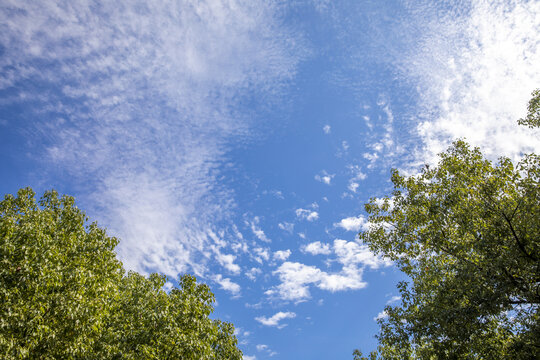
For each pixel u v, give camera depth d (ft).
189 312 57.88
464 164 52.80
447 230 53.47
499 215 47.14
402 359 59.77
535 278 43.93
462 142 55.36
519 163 49.01
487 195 49.70
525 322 45.80
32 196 60.64
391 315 56.34
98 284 53.67
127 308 60.44
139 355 49.80
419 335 51.08
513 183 48.91
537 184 47.26
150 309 56.90
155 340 52.70
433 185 57.16
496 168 50.34
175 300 58.34
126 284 70.13
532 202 45.83
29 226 47.26
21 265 42.34
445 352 49.06
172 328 52.90
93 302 49.47
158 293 63.21
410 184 59.26
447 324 46.91
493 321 48.49
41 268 43.55
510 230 46.16
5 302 39.14
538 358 42.65
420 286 58.13
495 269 43.73
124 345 51.90
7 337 38.17
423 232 55.52
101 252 59.67
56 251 47.65
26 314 40.37
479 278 45.75
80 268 50.80
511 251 44.27
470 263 47.60
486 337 47.29
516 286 43.80
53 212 61.05
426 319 50.37
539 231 43.86
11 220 45.09
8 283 42.16
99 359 48.47
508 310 45.91
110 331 52.34
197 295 62.18
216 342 73.77
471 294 46.39
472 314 45.01
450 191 53.88
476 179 50.49
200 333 57.93
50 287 45.83
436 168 57.41
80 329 46.44
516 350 44.09
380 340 55.98
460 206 51.24
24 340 39.93
